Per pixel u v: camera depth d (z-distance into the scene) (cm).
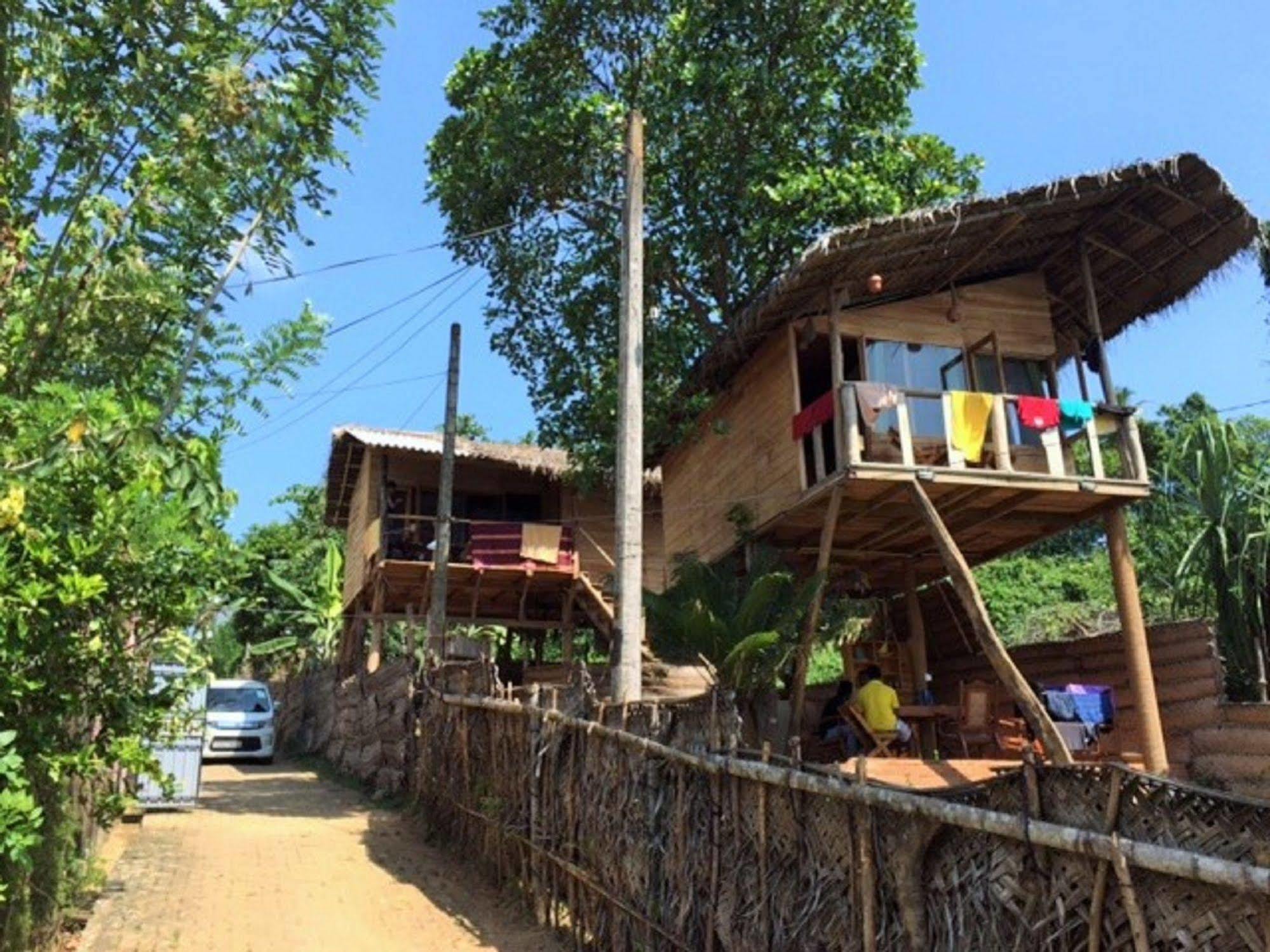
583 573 2080
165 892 817
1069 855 329
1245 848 287
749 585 1223
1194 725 1211
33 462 425
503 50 1608
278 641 3059
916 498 1090
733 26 1545
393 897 833
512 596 2083
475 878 905
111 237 541
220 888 837
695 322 1628
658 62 1559
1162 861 289
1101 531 3086
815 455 1176
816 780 450
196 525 496
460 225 1628
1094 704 1183
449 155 1638
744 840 513
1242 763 1141
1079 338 1421
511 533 1883
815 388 1479
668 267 1574
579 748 719
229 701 2228
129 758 563
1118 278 1340
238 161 590
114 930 697
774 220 1491
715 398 1479
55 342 537
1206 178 1149
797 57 1544
